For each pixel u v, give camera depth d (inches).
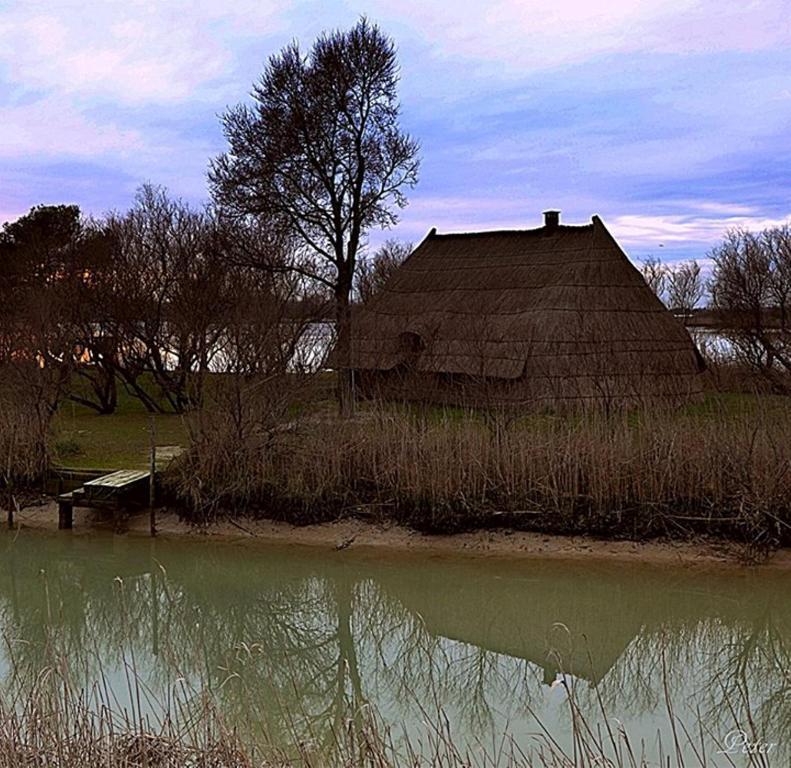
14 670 283.4
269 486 554.6
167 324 862.5
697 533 506.0
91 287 881.5
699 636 413.4
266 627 439.5
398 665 382.9
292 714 308.2
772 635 412.2
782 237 911.0
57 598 467.5
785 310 859.4
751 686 345.1
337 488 553.3
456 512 530.0
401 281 986.7
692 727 300.5
